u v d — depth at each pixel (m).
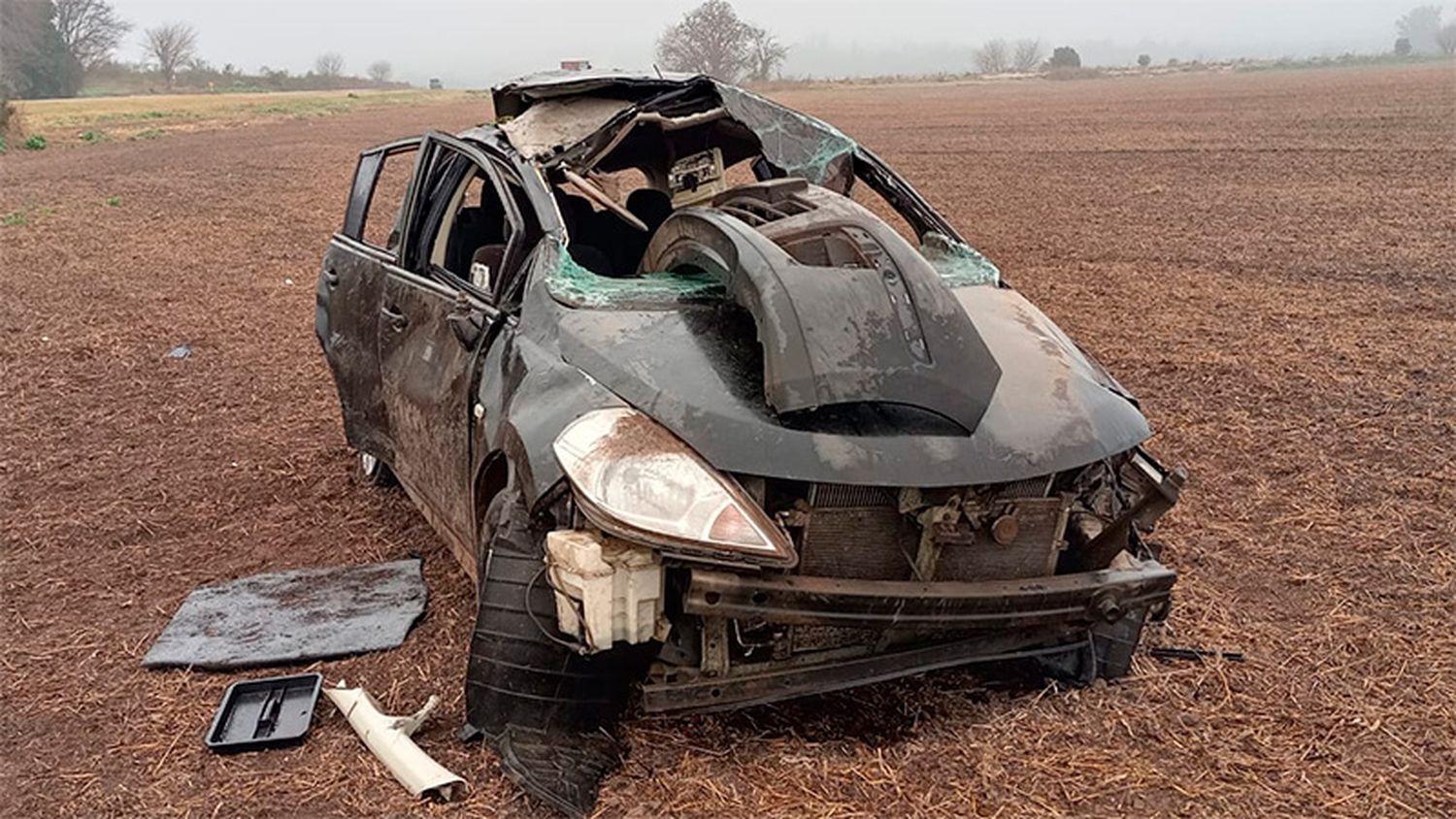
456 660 4.34
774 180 4.80
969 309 4.39
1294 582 5.07
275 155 31.78
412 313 5.06
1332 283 12.16
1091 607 3.70
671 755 3.64
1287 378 8.48
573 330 3.86
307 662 4.36
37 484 6.56
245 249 15.98
